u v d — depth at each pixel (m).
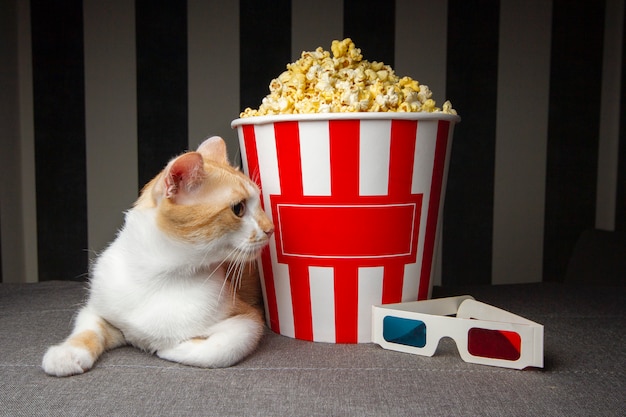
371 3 1.68
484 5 1.67
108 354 0.83
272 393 0.67
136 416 0.61
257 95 1.71
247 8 1.68
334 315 0.88
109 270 0.85
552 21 1.68
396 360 0.80
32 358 0.79
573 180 1.74
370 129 0.81
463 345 0.78
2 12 1.61
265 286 0.95
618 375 0.73
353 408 0.63
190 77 1.71
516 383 0.70
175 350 0.79
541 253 1.77
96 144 1.74
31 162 1.74
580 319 1.00
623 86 1.65
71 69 1.71
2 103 1.62
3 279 1.64
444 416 0.61
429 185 0.88
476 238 1.76
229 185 0.81
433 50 1.69
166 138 1.74
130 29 1.70
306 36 1.69
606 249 1.50
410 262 0.89
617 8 1.66
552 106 1.71
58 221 1.76
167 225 0.78
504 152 1.73
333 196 0.83
